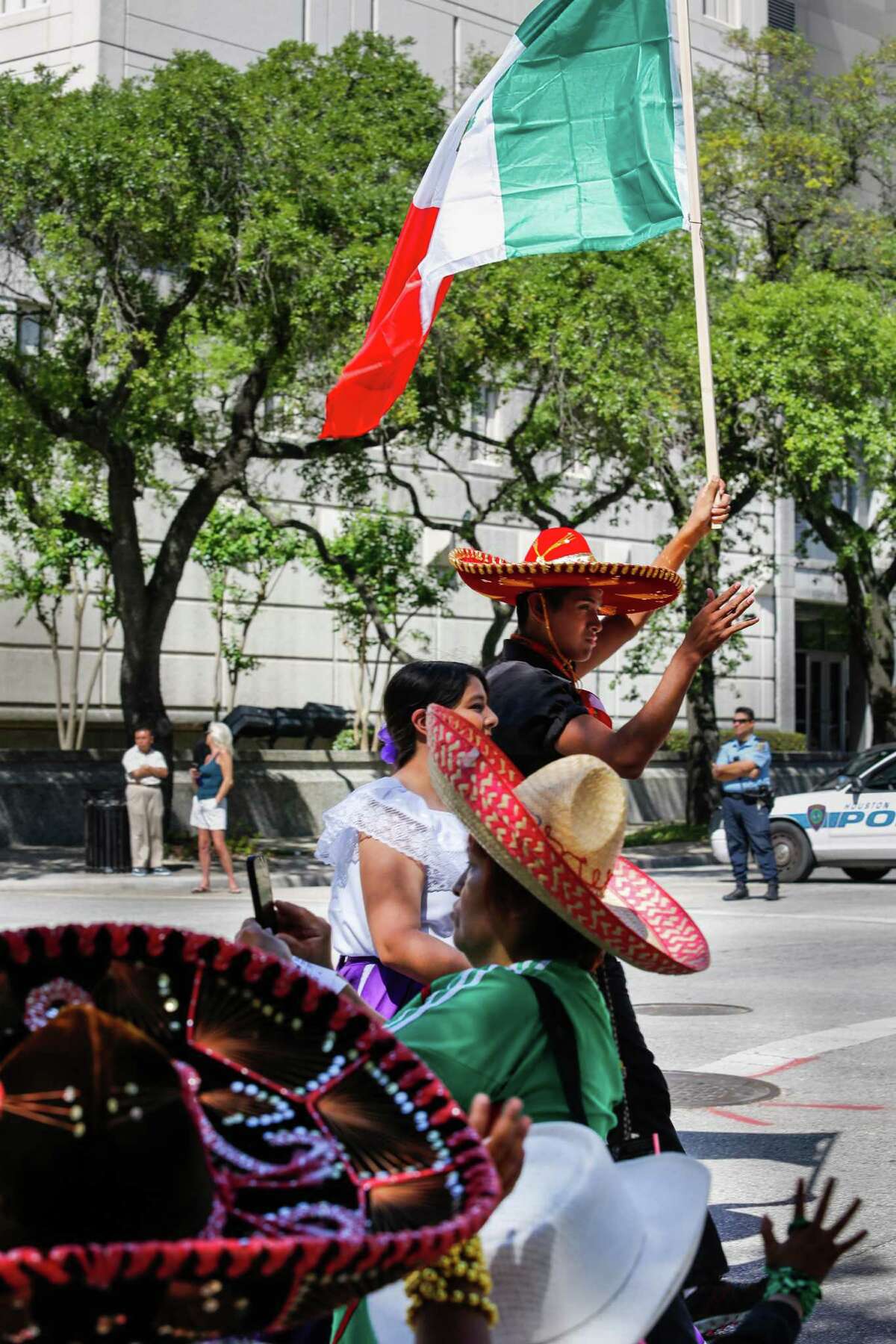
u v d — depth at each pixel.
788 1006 11.20
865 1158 7.09
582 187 7.12
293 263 20.91
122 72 31.89
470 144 7.21
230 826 28.11
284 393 24.12
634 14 7.05
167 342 22.25
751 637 45.53
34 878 21.62
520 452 27.52
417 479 37.16
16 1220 1.48
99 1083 1.45
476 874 2.86
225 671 35.28
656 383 23.77
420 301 7.28
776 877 19.41
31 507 24.97
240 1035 1.76
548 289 23.16
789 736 44.31
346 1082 1.77
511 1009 2.61
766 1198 6.45
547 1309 2.06
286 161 21.69
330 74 23.64
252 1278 1.38
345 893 4.20
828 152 29.08
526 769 4.29
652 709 4.08
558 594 4.79
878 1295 5.36
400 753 4.20
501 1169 1.92
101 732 33.50
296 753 30.70
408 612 37.91
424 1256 1.49
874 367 24.94
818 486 25.30
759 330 24.89
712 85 31.30
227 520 32.78
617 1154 4.23
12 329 26.67
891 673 32.50
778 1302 2.32
